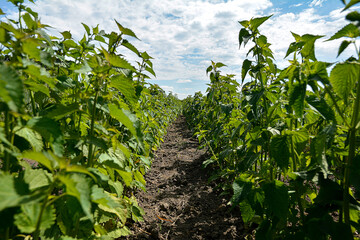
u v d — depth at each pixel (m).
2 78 0.75
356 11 1.00
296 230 1.64
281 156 1.52
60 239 1.03
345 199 1.27
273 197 1.53
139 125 1.38
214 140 4.10
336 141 1.74
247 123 2.46
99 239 1.51
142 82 3.02
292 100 1.39
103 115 1.91
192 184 4.48
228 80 4.35
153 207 3.54
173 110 15.19
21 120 1.10
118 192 1.83
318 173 1.43
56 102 1.84
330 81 1.27
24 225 0.79
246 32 1.92
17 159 1.10
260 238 1.62
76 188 0.76
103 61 1.48
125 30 1.53
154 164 6.05
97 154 1.64
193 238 2.72
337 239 1.20
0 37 0.92
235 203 1.62
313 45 1.47
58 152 0.99
